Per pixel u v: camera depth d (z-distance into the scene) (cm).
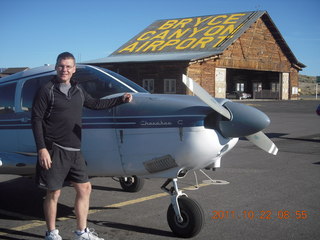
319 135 1282
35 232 420
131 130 404
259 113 375
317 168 756
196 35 3491
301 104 3322
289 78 4103
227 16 3662
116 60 3241
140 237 403
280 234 410
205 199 541
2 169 473
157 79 3102
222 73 3275
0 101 499
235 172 720
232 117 378
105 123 416
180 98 411
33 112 342
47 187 346
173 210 403
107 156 420
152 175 416
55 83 350
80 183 359
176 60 2859
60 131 348
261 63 3700
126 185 589
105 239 397
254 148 1012
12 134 489
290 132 1364
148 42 3647
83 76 466
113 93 443
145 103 409
